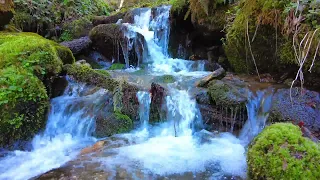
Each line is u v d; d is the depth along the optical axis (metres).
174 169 2.77
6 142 3.27
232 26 4.37
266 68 4.21
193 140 3.45
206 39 5.83
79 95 4.12
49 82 3.98
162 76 4.79
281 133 2.25
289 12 3.43
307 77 3.52
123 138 3.49
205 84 4.07
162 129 3.72
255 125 3.40
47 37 6.97
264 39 3.92
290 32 3.47
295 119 3.08
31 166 2.95
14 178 2.71
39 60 3.82
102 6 9.30
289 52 3.61
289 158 2.03
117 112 3.74
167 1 8.27
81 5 7.96
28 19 6.46
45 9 6.93
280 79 4.01
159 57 6.52
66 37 7.12
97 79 4.07
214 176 2.64
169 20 6.48
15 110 3.29
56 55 4.16
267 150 2.19
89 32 6.75
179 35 6.47
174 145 3.32
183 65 5.76
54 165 2.94
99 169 2.78
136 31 6.29
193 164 2.86
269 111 3.32
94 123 3.69
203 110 3.69
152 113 3.78
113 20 7.69
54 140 3.58
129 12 7.51
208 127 3.67
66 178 2.63
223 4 5.00
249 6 4.01
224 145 3.26
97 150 3.22
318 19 3.20
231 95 3.55
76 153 3.23
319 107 3.17
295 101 3.29
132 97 3.80
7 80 3.38
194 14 5.52
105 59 6.53
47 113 3.65
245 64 4.44
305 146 2.08
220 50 5.64
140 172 2.71
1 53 3.74
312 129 2.96
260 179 2.13
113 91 3.86
